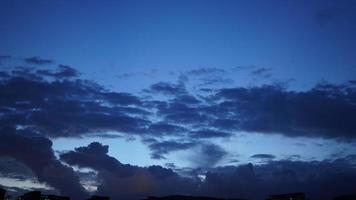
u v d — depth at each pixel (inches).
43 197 6550.2
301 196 6018.7
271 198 6304.1
